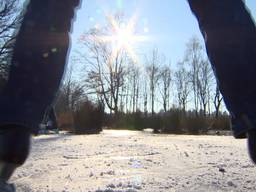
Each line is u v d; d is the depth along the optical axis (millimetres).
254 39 1194
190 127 27609
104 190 3832
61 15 1213
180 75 56375
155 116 30719
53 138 14109
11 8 24281
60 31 1207
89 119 23875
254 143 1131
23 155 1095
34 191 3791
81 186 4074
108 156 7086
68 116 27875
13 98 1103
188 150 8438
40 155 7258
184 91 56062
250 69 1169
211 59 1216
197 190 3926
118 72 51156
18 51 1144
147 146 9461
